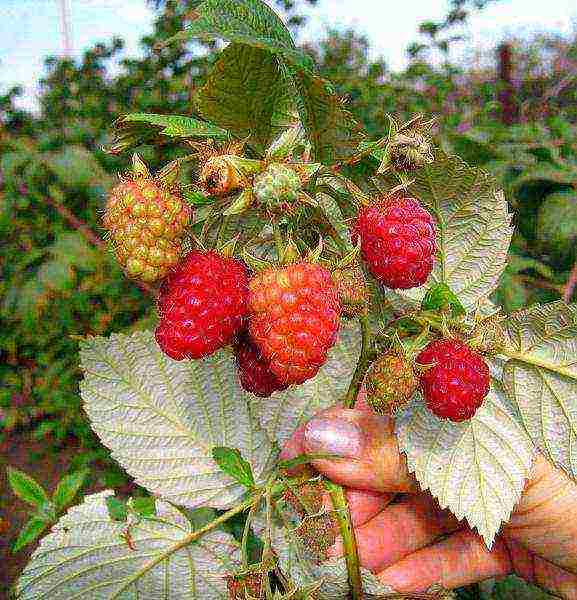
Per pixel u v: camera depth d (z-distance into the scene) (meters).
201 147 0.15
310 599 0.17
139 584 0.19
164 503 0.20
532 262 0.37
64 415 0.66
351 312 0.16
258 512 0.20
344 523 0.19
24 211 0.55
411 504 0.26
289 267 0.14
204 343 0.14
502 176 0.40
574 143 0.45
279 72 0.15
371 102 0.66
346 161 0.15
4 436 0.72
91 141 0.58
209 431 0.21
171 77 0.64
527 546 0.23
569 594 0.27
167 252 0.14
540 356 0.18
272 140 0.16
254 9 0.14
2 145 0.58
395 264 0.15
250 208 0.14
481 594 0.31
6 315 0.60
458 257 0.19
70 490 0.23
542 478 0.21
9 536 0.55
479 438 0.18
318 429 0.20
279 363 0.14
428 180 0.18
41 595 0.19
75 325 0.65
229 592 0.18
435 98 0.73
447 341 0.17
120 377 0.21
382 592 0.20
